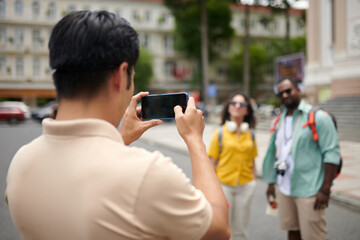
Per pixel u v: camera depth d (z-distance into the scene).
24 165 0.81
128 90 0.83
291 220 2.58
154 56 39.25
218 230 0.77
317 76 18.09
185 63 40.72
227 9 35.59
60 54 0.75
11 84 34.25
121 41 0.77
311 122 2.41
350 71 14.62
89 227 0.69
